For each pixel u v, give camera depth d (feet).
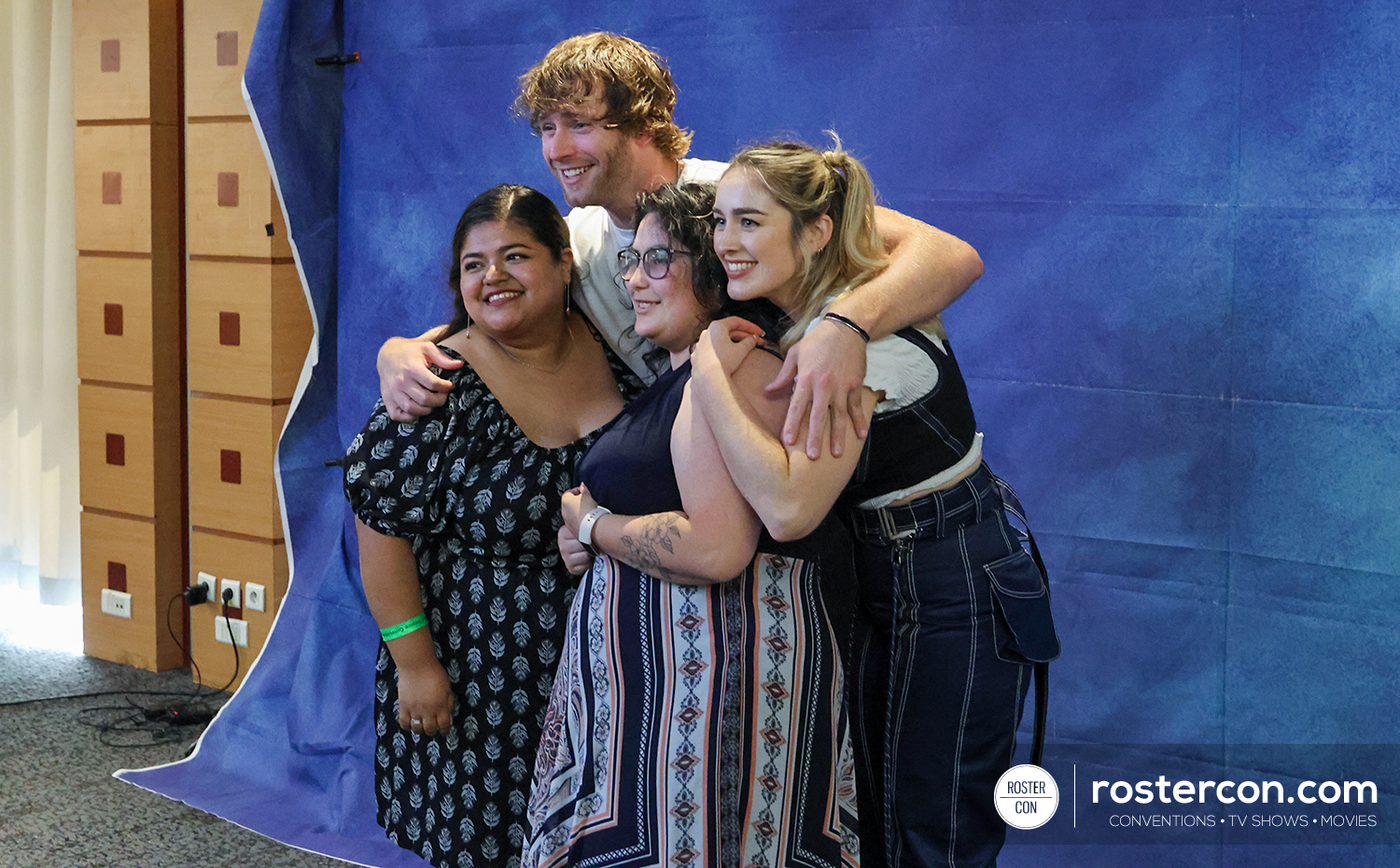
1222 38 7.16
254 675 10.79
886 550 5.55
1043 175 7.70
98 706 11.94
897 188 8.08
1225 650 7.57
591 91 6.59
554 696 5.77
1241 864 7.65
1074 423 7.81
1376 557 7.09
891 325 5.21
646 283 5.63
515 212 6.66
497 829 6.77
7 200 14.28
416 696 6.79
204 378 11.98
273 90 9.89
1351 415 7.08
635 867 5.02
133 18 12.23
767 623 5.17
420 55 9.81
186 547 13.05
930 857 5.64
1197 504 7.55
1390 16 6.74
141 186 12.39
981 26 7.74
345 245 10.38
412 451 6.62
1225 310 7.34
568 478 6.61
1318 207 7.04
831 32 8.19
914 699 5.55
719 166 7.20
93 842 9.11
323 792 9.95
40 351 14.38
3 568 15.19
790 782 5.17
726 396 4.97
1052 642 5.61
